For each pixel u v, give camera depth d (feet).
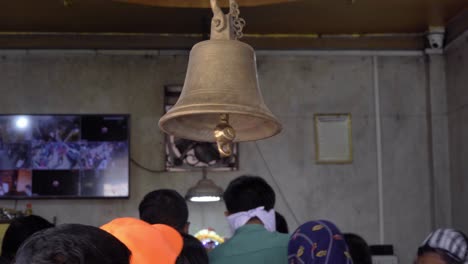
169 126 5.62
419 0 16.22
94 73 18.98
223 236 18.45
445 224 18.61
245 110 5.13
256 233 7.67
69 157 18.11
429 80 19.10
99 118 18.30
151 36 18.71
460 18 17.39
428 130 19.15
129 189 18.17
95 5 16.30
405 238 18.79
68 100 18.79
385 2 16.31
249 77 5.57
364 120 19.24
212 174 18.75
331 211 18.81
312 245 5.94
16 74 18.80
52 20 17.49
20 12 16.76
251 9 16.58
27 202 18.19
